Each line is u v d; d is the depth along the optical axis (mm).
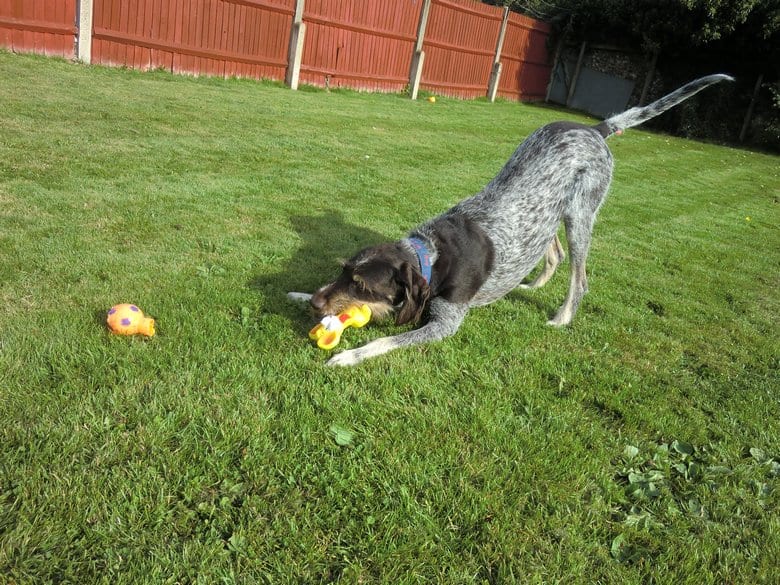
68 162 2334
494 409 1188
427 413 1138
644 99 9172
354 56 6523
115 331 1205
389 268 1314
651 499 1016
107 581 723
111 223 1830
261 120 3836
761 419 1310
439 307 1398
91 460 897
